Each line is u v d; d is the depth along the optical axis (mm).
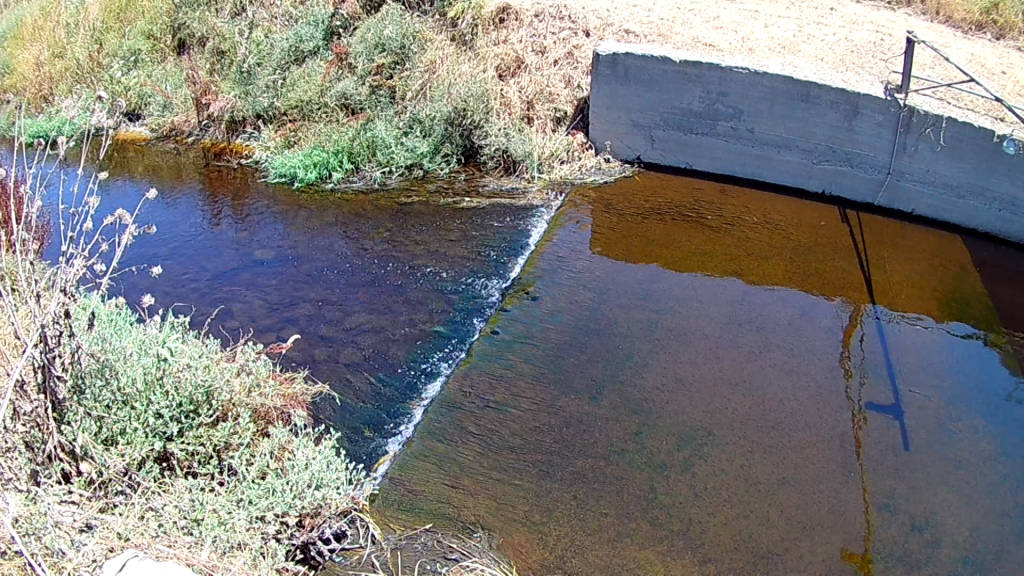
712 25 8555
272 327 5590
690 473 4418
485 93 8250
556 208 7367
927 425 4820
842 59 7574
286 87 8984
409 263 6469
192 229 7027
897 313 5852
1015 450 4645
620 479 4367
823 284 6188
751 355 5414
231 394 3955
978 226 6648
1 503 2906
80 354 3531
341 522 3861
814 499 4258
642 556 3891
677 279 6277
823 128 7137
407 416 4816
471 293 6070
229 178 8133
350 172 8039
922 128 6621
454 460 4480
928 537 4047
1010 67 7438
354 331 5578
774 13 8914
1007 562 3918
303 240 6824
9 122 9438
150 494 3355
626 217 7188
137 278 6184
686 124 7777
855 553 3938
